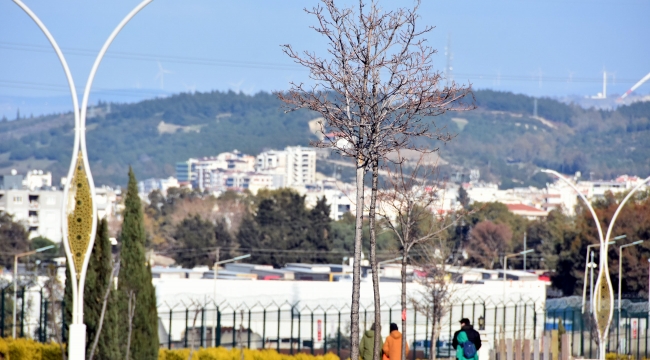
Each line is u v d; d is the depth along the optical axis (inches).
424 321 4399.6
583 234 7726.4
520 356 2498.8
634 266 7234.3
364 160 1760.6
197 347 3373.5
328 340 4050.2
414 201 2652.6
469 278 6107.3
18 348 2519.7
